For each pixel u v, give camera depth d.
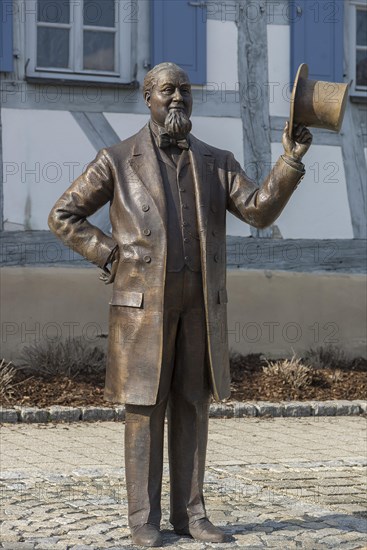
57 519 8.46
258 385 15.77
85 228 8.03
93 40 17.98
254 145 18.62
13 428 13.16
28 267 17.20
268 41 18.75
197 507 8.01
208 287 7.85
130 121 17.97
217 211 8.03
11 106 17.34
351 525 8.44
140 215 7.84
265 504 9.15
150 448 7.88
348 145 19.17
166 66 7.93
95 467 10.74
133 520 7.85
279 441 12.72
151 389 7.72
